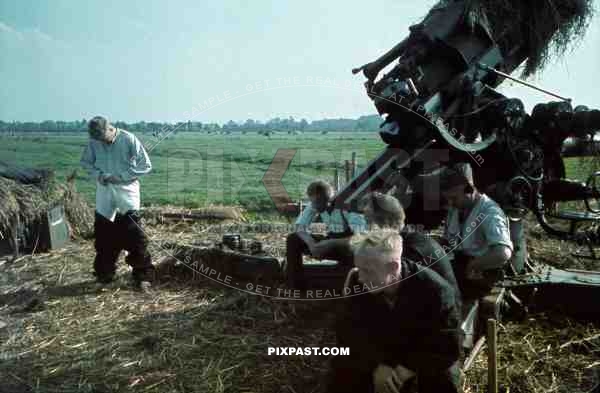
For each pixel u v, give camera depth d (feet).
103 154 17.66
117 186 17.71
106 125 17.21
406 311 8.02
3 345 14.11
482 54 15.61
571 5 16.75
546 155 16.79
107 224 17.99
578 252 21.40
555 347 13.12
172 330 14.88
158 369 12.75
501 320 14.20
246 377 12.26
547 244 22.54
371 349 8.34
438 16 15.74
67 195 24.97
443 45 15.17
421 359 8.18
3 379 12.39
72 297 17.58
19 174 24.34
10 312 16.37
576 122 16.05
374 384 8.61
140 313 16.17
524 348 12.90
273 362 12.89
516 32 16.49
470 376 11.50
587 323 14.16
